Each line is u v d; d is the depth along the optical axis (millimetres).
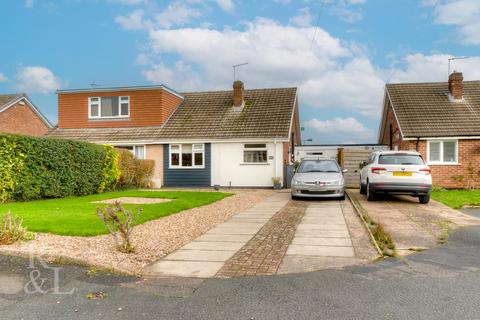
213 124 24516
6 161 12797
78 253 6641
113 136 24953
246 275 5871
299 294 5023
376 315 4363
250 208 13359
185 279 5699
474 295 4973
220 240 8258
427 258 6828
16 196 13477
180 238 8391
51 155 14562
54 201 13789
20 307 4621
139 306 4664
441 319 4262
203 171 23719
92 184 17156
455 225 10164
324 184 15344
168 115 25969
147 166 22750
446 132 20891
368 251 7266
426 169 14148
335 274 5863
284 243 7965
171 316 4375
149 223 9891
